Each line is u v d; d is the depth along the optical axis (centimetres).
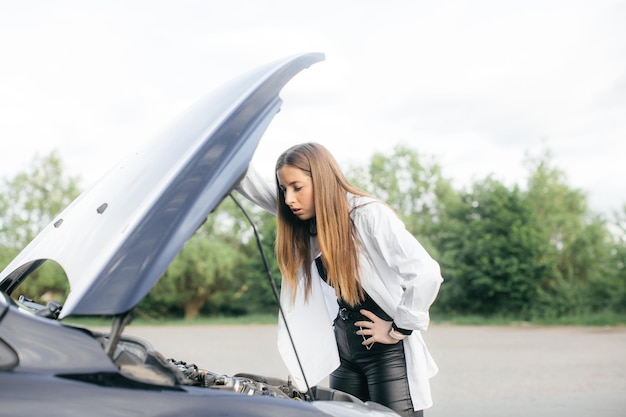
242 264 3728
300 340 285
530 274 3247
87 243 187
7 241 3559
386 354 282
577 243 3634
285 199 276
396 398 279
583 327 2670
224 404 168
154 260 164
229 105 198
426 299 263
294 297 289
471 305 3409
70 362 160
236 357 1299
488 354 1441
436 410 716
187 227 170
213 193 177
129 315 164
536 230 3394
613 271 3189
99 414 152
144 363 174
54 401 151
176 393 165
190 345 1659
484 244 3341
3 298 199
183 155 186
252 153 188
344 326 290
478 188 3531
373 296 279
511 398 805
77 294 163
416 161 4281
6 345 158
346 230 270
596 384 936
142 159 212
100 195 214
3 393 149
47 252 206
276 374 987
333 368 285
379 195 4288
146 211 172
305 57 222
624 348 1602
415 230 3984
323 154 272
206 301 3691
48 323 166
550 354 1441
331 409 191
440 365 1205
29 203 3606
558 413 700
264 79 205
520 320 3173
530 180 3875
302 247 289
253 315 3569
